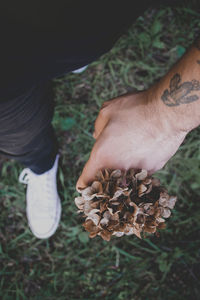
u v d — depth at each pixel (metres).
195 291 1.93
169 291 1.93
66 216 1.94
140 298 1.92
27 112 1.01
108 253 1.94
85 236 1.88
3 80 0.79
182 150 1.98
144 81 2.02
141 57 2.01
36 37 0.71
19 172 1.94
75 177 1.96
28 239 1.94
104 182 0.96
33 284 1.90
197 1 2.02
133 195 0.98
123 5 0.78
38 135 1.19
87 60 0.92
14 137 1.08
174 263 1.95
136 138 1.01
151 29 1.97
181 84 0.80
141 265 1.92
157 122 0.95
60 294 1.89
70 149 1.98
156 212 0.98
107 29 0.81
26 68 0.80
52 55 0.79
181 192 1.99
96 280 1.92
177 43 2.02
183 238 1.96
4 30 0.67
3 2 0.62
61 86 1.98
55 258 1.93
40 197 1.83
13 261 1.91
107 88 2.01
